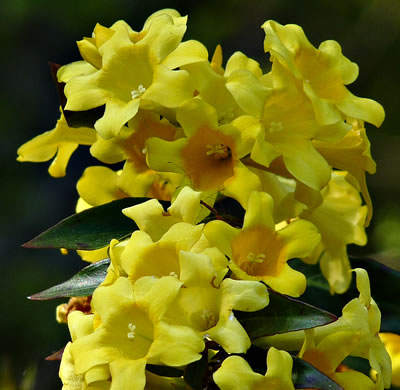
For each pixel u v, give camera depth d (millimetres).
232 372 405
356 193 481
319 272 480
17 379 571
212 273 410
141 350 416
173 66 425
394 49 1124
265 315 420
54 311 1042
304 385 411
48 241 440
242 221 440
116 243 425
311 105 431
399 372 500
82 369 411
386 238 859
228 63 434
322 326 427
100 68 438
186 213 420
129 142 442
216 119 423
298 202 450
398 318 476
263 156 420
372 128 1040
